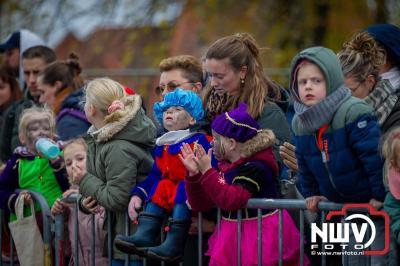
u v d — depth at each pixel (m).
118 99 13.81
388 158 10.91
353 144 11.26
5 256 16.19
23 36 21.19
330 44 36.19
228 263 12.45
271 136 12.43
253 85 13.25
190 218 12.86
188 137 13.00
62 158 15.56
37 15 41.69
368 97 12.91
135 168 13.52
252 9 37.94
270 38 36.88
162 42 39.41
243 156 12.38
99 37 42.41
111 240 13.80
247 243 12.36
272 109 13.23
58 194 15.59
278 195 12.90
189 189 12.30
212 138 13.29
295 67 11.62
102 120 13.87
